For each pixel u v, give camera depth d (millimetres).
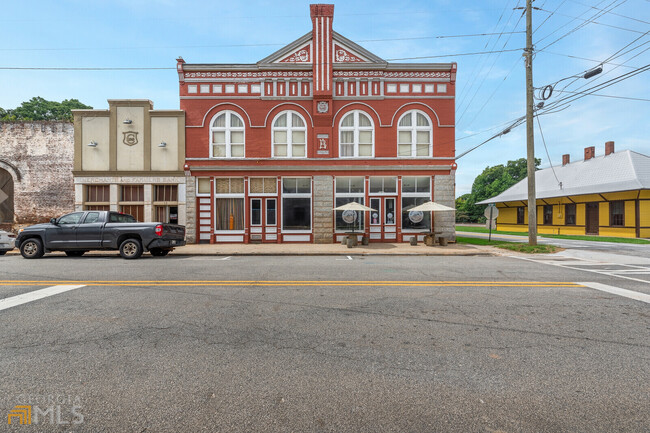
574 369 3244
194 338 3973
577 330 4309
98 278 7734
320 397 2742
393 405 2637
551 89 14016
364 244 16984
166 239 11961
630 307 5363
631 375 3127
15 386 2869
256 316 4820
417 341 3926
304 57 17828
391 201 17969
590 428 2365
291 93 17938
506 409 2590
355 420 2447
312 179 17891
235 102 17875
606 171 27172
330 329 4305
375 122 17906
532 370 3221
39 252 11680
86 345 3746
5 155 18281
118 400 2676
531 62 15023
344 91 17906
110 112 17703
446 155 17859
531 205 15109
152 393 2777
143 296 5957
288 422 2418
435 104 17906
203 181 17953
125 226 11680
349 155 18062
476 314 4953
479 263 10961
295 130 18031
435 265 10359
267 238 17906
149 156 17672
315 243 17734
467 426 2385
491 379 3045
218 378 3033
